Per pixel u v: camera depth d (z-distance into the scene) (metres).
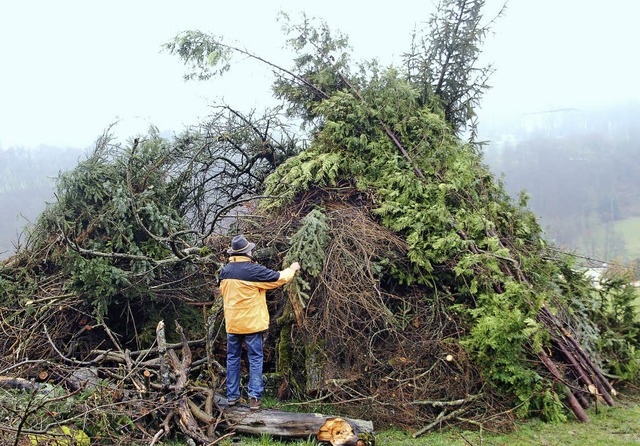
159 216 6.79
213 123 8.60
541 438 4.80
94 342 6.48
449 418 5.11
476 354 5.54
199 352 6.34
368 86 7.75
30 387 4.92
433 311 5.97
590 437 4.81
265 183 7.66
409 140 7.49
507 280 5.96
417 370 5.51
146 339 6.43
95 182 6.79
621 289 6.92
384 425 5.16
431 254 6.12
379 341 5.80
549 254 7.22
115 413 4.36
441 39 8.05
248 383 5.62
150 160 7.36
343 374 5.53
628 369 6.12
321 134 7.59
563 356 5.81
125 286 6.39
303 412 5.32
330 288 5.66
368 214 6.77
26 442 3.92
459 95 8.30
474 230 6.36
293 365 5.88
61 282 6.73
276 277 5.18
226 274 5.21
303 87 8.34
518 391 5.30
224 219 7.45
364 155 7.36
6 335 6.04
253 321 5.11
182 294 7.01
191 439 4.47
